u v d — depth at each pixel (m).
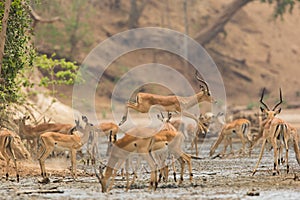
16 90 90.00
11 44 84.69
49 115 112.00
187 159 64.81
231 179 68.19
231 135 98.44
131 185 63.72
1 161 77.06
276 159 71.06
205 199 54.38
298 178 67.50
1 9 83.06
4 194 58.62
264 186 61.97
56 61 116.19
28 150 89.31
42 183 66.81
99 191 60.16
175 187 61.94
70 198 55.97
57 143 70.25
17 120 89.88
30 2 91.56
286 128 71.62
